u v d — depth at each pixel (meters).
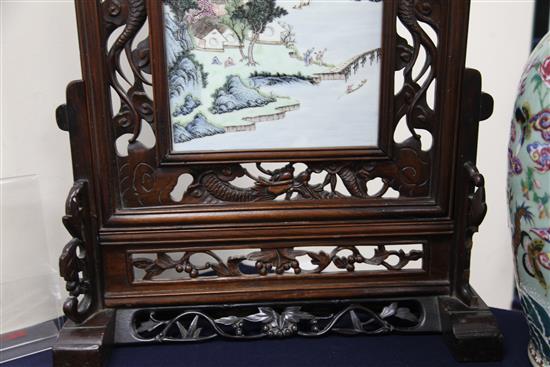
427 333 0.69
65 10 0.79
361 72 0.64
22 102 0.79
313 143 0.65
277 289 0.68
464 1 0.62
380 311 0.72
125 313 0.67
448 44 0.63
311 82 0.64
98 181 0.64
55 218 0.85
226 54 0.63
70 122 0.62
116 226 0.65
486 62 0.89
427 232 0.67
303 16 0.62
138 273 0.79
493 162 0.93
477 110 0.64
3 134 0.79
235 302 0.68
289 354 0.66
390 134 0.65
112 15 0.61
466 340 0.63
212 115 0.64
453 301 0.68
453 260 0.68
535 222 0.56
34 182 0.74
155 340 0.67
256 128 0.65
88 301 0.65
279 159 0.65
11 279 0.74
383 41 0.63
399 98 0.65
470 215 0.64
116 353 0.66
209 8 0.61
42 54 0.79
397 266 0.69
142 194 0.66
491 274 0.98
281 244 0.67
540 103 0.55
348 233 0.67
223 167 0.66
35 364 0.66
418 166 0.67
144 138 0.86
